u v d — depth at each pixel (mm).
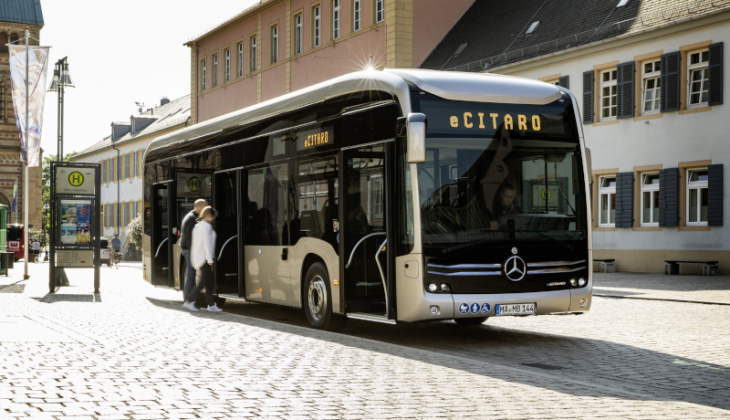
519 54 33125
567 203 11422
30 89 27703
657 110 28812
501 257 11000
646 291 20516
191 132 17578
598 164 30688
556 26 32875
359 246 11734
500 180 11109
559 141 11469
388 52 38188
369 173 11578
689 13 27203
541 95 11516
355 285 11812
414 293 10781
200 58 57875
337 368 8375
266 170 14297
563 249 11305
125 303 16219
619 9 30516
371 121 11562
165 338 10602
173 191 17875
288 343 10219
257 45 49531
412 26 38250
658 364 9805
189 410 6340
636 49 29078
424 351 9648
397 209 11070
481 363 8852
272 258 13984
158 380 7570
